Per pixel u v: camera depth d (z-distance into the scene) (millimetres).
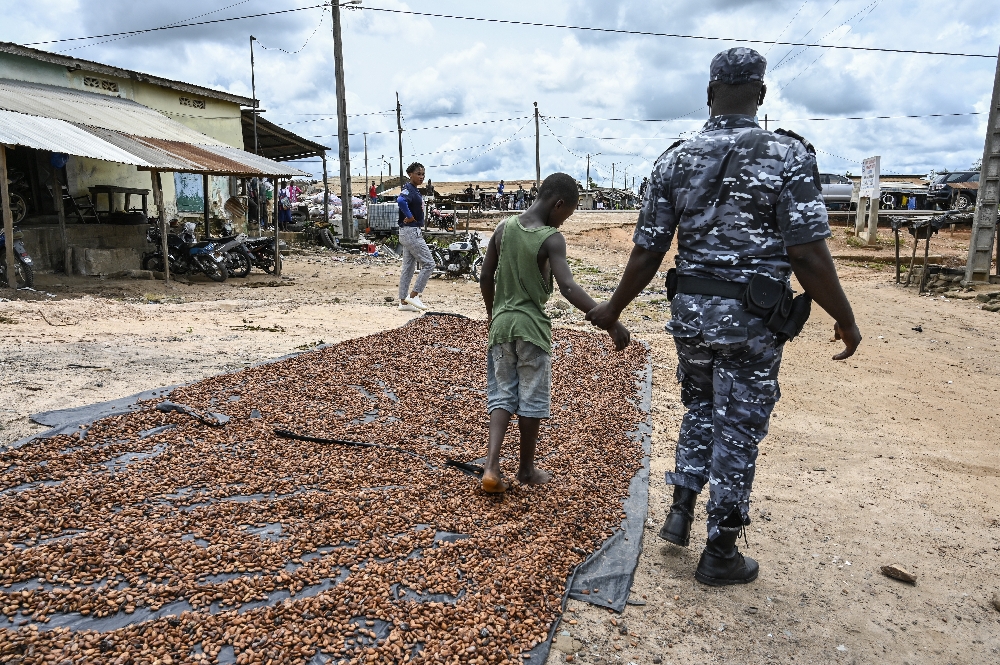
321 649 2307
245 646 2291
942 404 6328
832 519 3828
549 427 4828
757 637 2717
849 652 2664
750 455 2938
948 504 4094
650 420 5254
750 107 2934
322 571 2742
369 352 6508
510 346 3504
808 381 6902
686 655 2574
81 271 12945
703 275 2869
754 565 3174
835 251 21516
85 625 2371
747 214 2762
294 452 3996
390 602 2574
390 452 4105
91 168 15664
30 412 4520
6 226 10258
